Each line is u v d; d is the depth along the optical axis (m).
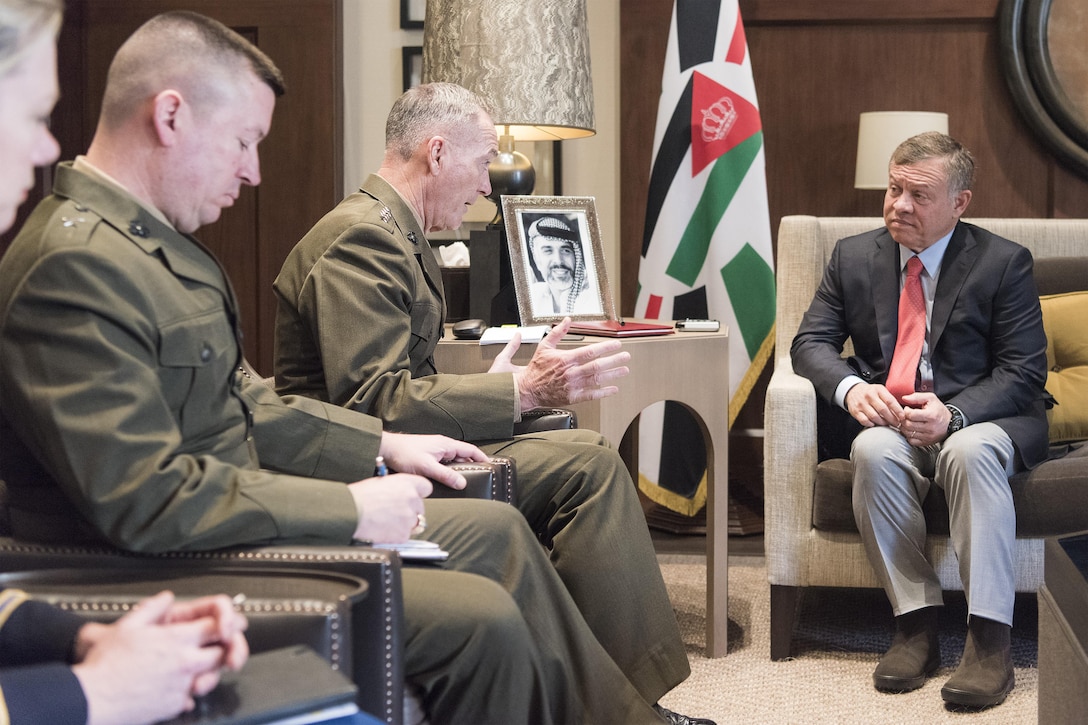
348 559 1.27
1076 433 2.79
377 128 4.16
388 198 2.16
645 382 2.46
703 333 2.61
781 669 2.49
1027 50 3.80
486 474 1.81
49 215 1.35
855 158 3.97
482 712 1.40
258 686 1.01
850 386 2.60
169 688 0.96
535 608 1.63
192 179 1.43
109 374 1.26
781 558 2.54
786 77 3.97
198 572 1.26
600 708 1.63
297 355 2.09
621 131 3.97
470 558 1.62
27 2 0.98
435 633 1.39
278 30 4.08
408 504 1.45
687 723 1.98
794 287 3.05
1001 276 2.62
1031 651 2.57
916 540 2.44
